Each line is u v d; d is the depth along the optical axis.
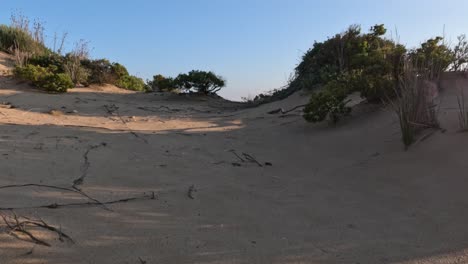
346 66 10.62
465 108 5.59
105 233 2.74
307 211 3.30
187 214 3.17
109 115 8.88
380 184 3.94
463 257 2.53
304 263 2.47
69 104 9.77
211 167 4.65
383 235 2.86
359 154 5.05
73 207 3.12
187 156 5.15
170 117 9.12
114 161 4.61
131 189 3.68
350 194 3.72
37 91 11.13
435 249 2.64
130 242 2.64
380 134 5.66
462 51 7.45
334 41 11.40
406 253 2.60
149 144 5.79
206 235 2.81
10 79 11.99
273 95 12.11
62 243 2.55
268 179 4.23
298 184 4.05
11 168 3.94
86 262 2.36
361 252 2.62
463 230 2.88
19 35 15.62
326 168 4.64
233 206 3.38
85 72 13.83
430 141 4.74
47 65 13.51
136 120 8.44
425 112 4.99
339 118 7.11
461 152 4.24
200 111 10.48
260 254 2.57
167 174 4.24
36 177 3.76
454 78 7.18
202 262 2.44
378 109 7.00
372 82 7.22
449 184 3.67
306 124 7.43
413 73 5.53
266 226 3.00
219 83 13.73
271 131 7.28
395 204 3.43
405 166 4.28
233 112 10.28
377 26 11.18
